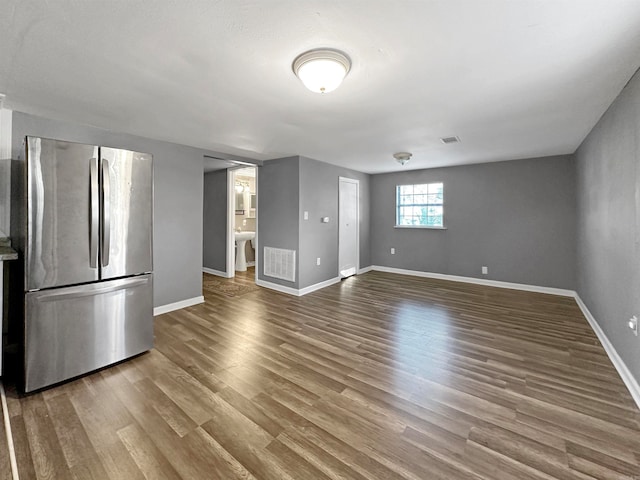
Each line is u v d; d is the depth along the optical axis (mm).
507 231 4910
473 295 4504
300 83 2062
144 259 2604
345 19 1419
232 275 5773
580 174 3859
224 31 1510
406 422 1762
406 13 1373
